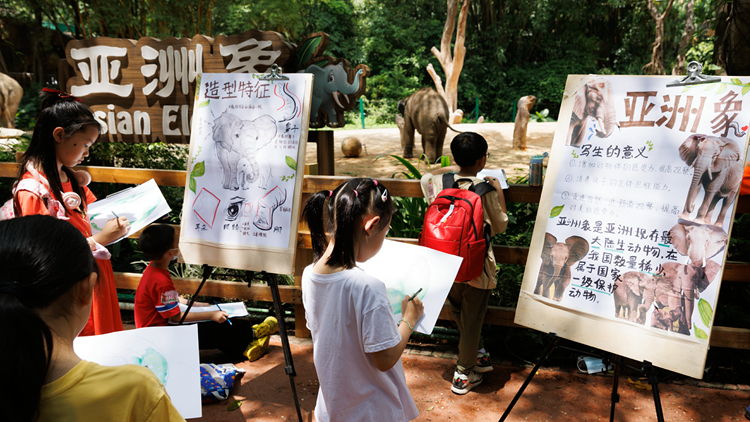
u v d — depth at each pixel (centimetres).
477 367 285
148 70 353
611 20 2284
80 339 191
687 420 243
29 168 204
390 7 2227
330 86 332
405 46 2166
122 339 192
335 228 145
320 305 148
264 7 1457
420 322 178
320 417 161
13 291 82
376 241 151
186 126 353
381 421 149
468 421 246
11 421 79
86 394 88
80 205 229
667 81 197
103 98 366
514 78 2097
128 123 365
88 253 95
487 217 252
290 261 245
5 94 1153
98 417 89
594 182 209
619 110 206
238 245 255
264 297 337
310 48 325
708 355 280
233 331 303
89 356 184
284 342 243
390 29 2116
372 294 140
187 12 1090
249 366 302
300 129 246
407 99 973
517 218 348
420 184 285
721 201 182
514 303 326
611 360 203
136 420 93
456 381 269
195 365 184
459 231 234
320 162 344
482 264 240
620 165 204
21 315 79
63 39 1547
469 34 2212
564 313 210
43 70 1538
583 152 213
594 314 203
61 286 88
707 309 181
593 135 211
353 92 342
